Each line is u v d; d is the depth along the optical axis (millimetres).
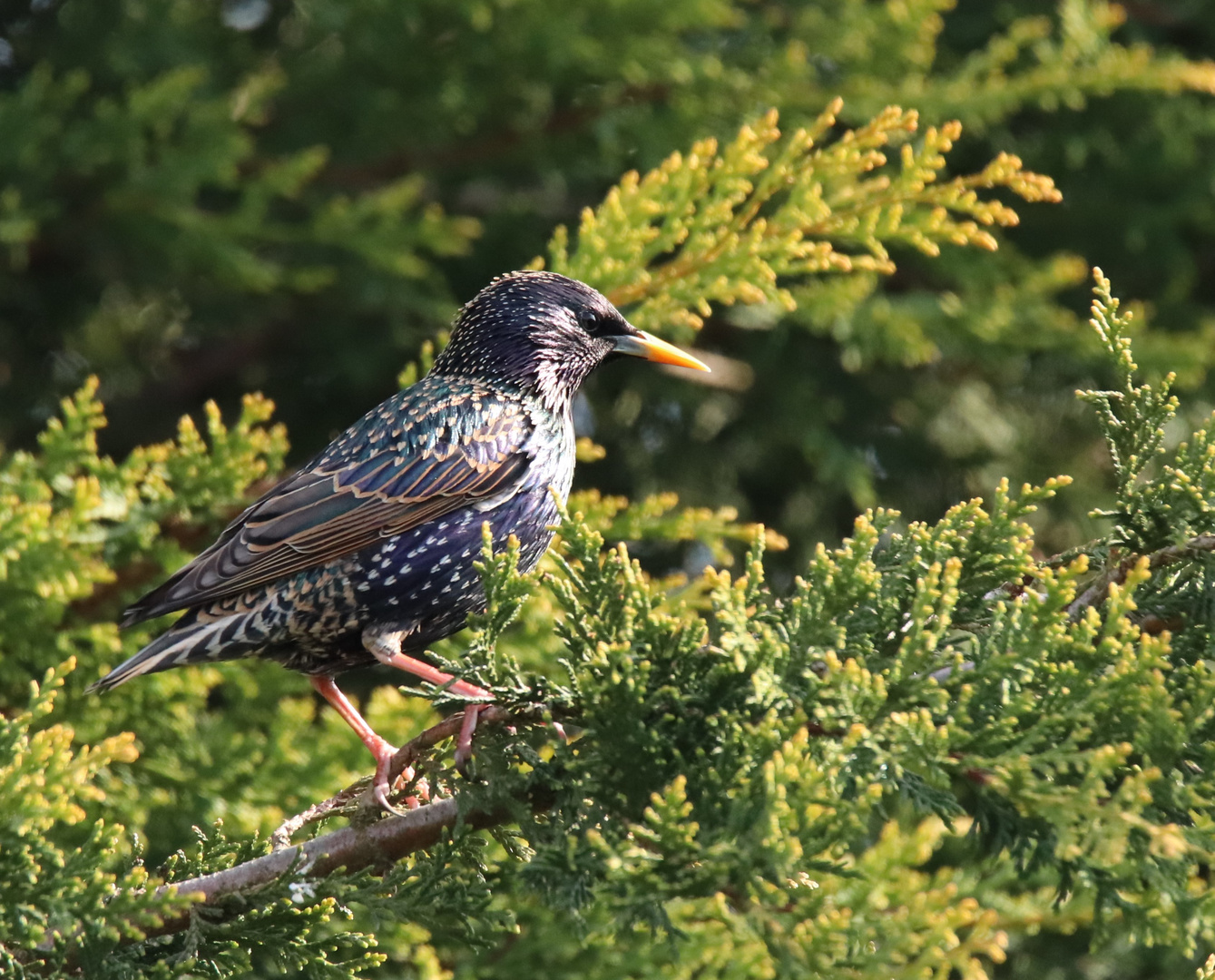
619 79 16000
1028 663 5758
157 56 15844
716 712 6051
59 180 15016
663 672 6125
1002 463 16281
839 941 5309
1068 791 5395
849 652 6172
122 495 10258
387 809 6789
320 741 10297
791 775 5438
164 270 15781
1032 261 16484
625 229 10445
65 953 6457
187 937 6621
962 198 9453
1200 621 6418
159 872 7234
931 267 16016
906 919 5578
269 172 14875
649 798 6078
